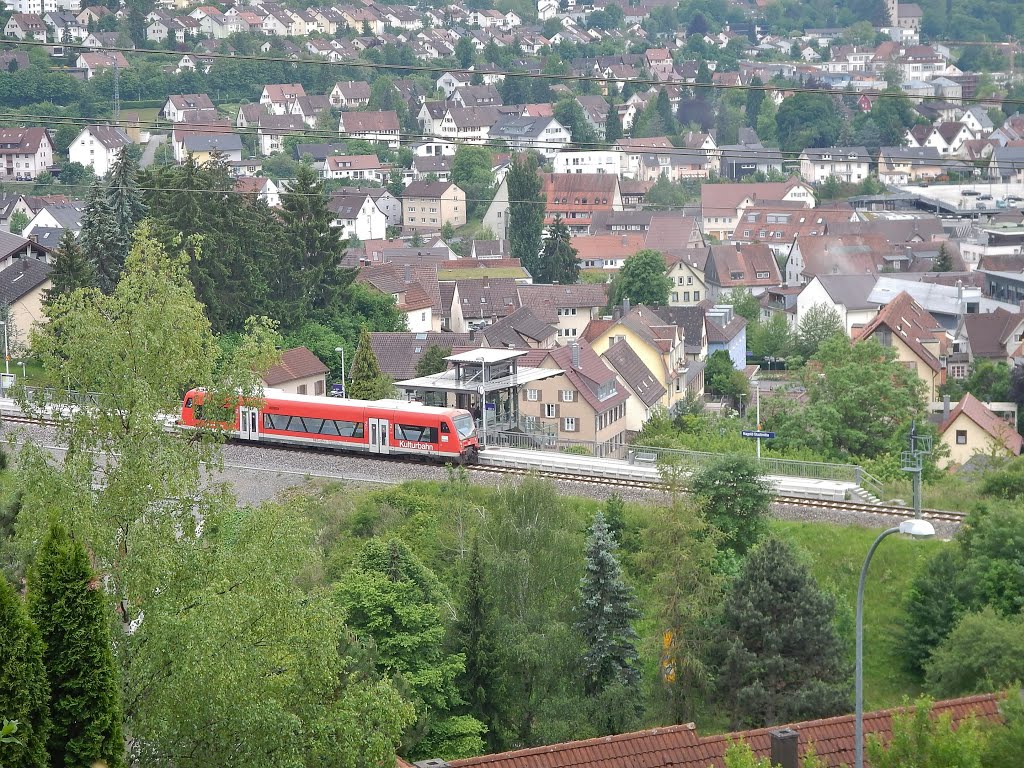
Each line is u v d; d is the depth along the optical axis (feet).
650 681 235.40
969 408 458.91
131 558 139.85
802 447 399.24
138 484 148.97
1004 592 234.58
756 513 262.47
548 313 647.97
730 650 218.59
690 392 515.09
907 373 433.89
